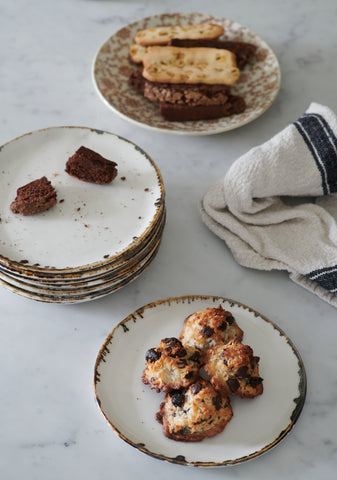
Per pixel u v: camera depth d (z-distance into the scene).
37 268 0.75
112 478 0.70
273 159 0.86
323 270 0.82
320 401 0.75
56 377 0.76
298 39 1.13
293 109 1.03
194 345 0.74
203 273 0.85
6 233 0.79
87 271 0.75
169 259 0.86
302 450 0.72
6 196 0.83
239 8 1.17
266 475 0.70
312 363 0.78
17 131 0.99
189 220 0.90
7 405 0.74
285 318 0.81
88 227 0.80
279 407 0.73
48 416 0.74
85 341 0.79
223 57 0.99
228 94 0.98
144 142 0.98
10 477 0.70
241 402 0.73
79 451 0.71
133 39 1.07
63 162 0.86
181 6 1.17
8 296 0.83
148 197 0.83
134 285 0.84
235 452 0.69
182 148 0.98
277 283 0.85
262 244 0.86
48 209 0.82
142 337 0.77
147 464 0.71
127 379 0.74
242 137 0.99
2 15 1.15
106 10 1.17
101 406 0.72
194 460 0.68
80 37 1.12
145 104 1.00
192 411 0.69
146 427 0.71
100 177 0.83
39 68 1.08
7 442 0.72
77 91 1.05
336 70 1.08
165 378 0.71
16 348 0.78
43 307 0.82
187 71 0.97
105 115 1.01
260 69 1.04
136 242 0.77
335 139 0.87
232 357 0.71
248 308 0.79
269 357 0.76
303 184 0.88
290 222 0.88
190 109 0.97
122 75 1.03
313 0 1.18
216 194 0.88
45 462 0.71
